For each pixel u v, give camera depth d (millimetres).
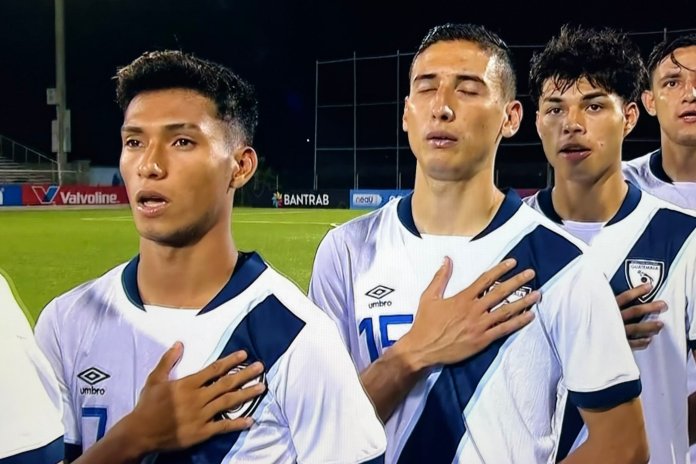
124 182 1299
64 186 19312
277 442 1281
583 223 1948
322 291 1686
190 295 1343
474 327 1488
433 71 1509
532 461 1470
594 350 1461
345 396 1289
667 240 1905
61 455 1132
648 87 2344
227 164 1301
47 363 1176
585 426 1546
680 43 2240
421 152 1538
